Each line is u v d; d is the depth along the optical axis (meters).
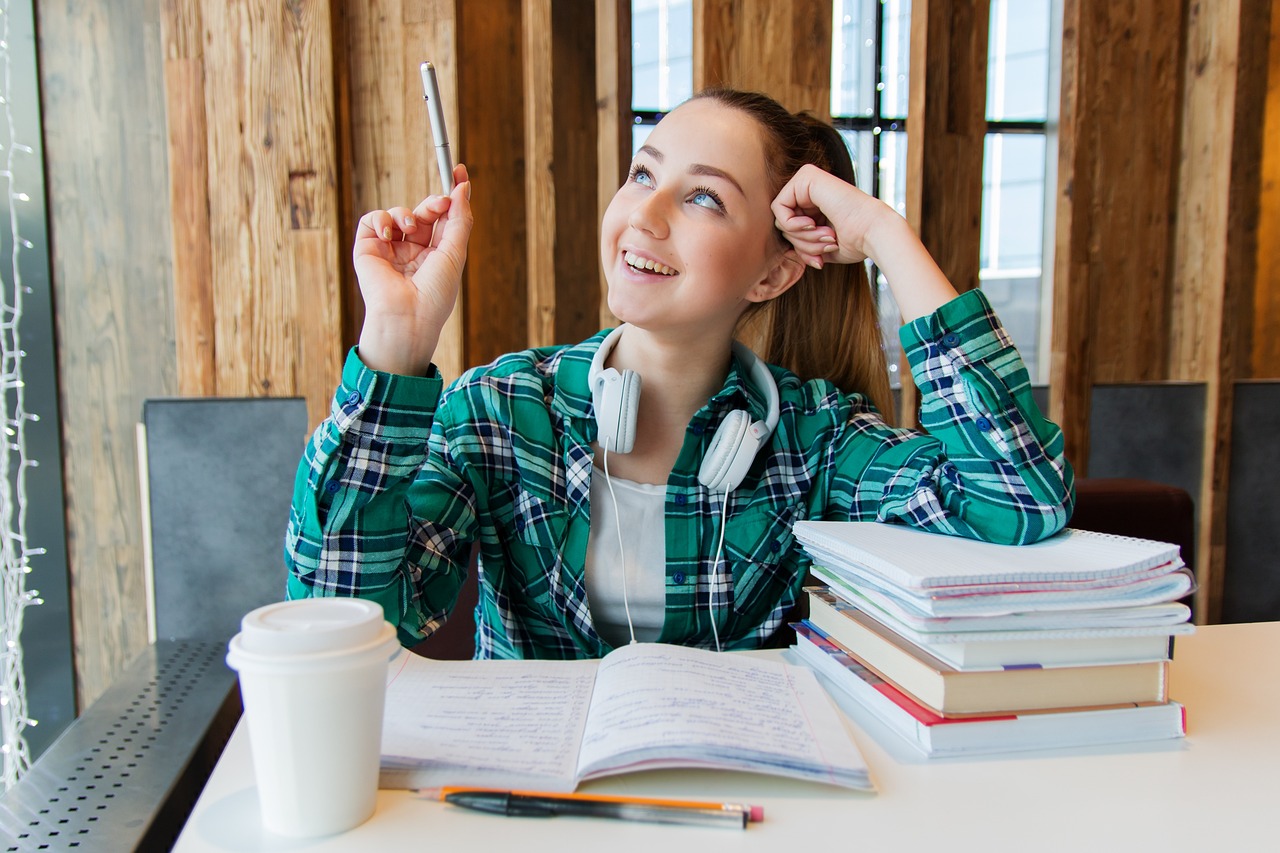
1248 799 0.56
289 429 2.02
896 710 0.66
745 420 1.02
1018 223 3.39
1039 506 0.87
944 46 3.02
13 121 2.39
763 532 1.06
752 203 1.03
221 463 2.00
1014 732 0.63
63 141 2.46
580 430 1.04
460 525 1.00
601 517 1.04
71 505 2.54
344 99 2.42
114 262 2.51
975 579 0.63
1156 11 3.29
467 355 2.59
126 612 2.58
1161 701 0.66
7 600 2.30
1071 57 2.85
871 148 3.10
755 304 1.29
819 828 0.51
